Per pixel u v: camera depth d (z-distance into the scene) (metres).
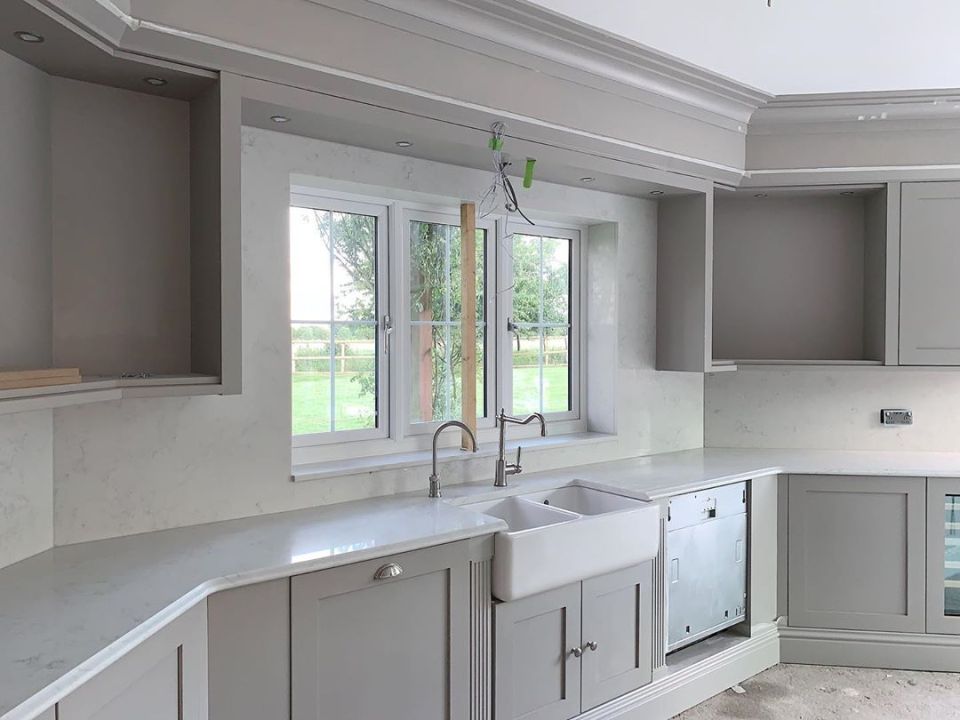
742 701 3.01
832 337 3.89
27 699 1.21
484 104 2.56
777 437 3.96
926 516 3.28
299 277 2.75
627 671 2.71
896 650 3.31
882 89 3.68
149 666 1.54
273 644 1.87
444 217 3.16
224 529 2.23
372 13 2.25
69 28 1.68
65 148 2.03
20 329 1.87
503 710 2.33
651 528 2.69
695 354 3.55
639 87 3.01
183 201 2.22
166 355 2.20
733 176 3.53
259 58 2.04
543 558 2.34
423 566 2.14
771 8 3.19
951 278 3.46
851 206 3.84
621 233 3.58
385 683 2.08
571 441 3.41
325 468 2.64
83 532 2.10
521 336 3.51
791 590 3.38
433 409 3.18
